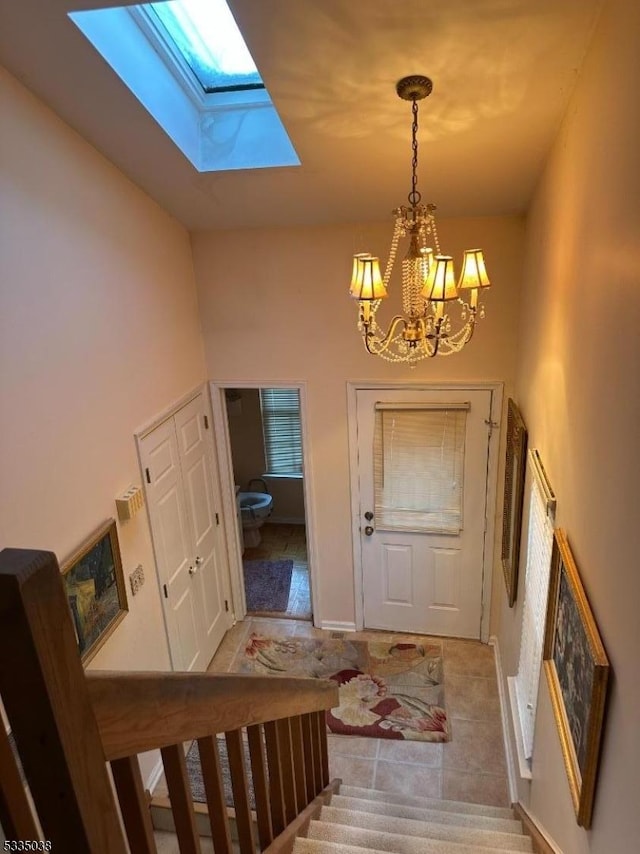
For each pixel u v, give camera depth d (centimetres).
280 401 638
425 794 351
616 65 167
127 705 90
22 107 231
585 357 197
